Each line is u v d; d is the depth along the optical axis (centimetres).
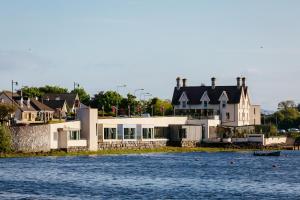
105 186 11112
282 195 10238
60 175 12688
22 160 16125
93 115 19288
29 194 9994
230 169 14800
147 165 15462
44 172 13162
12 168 13912
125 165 15325
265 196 10112
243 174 13600
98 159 17188
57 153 18088
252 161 17650
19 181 11612
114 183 11556
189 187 11131
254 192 10581
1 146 17012
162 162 16525
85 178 12269
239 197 9988
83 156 18300
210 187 11175
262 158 19025
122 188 10875
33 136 17662
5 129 17125
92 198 9694
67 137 18462
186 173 13588
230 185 11500
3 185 11019
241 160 17988
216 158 18638
